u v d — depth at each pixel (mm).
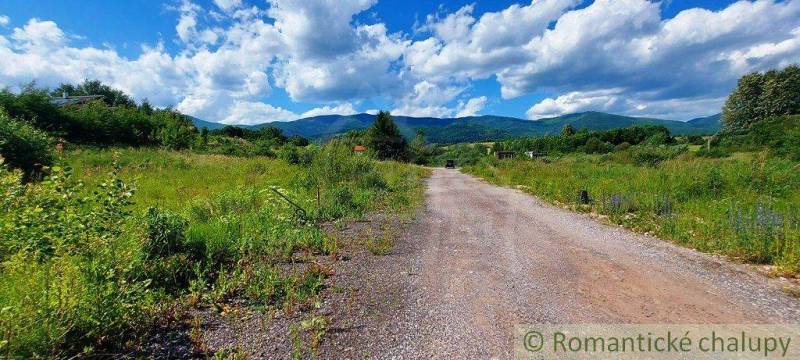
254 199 9516
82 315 3045
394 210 10023
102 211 4246
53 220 3906
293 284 4500
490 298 4148
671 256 5617
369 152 17750
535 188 13961
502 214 9414
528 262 5438
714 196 9555
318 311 3846
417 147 62719
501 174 21188
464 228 7809
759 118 54906
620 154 27391
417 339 3287
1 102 24172
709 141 28609
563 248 6164
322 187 12305
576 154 48906
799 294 4113
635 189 10812
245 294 4223
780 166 11086
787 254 5023
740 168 11000
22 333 2668
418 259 5633
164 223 4934
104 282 3512
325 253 5906
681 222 7230
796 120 23000
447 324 3555
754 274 4773
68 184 4363
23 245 3592
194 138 35219
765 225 5824
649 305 3934
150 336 3320
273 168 18422
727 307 3846
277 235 6383
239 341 3248
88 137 28547
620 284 4531
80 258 3688
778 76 55031
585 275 4859
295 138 66750
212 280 4652
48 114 26000
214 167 18531
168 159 20016
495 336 3326
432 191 15141
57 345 2846
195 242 5199
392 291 4375
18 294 2967
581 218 8719
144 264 4309
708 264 5215
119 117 30797
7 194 4074
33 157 13820
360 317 3713
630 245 6277
